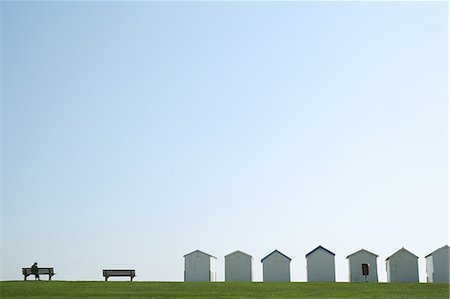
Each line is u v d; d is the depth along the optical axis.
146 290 79.81
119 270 93.75
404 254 107.62
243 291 79.75
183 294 76.00
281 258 107.81
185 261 110.06
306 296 75.44
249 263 109.06
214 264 112.44
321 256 107.44
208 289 81.38
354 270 108.44
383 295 76.44
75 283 86.31
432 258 105.44
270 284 87.25
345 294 77.44
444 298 72.88
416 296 75.06
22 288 80.44
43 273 92.31
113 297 72.69
